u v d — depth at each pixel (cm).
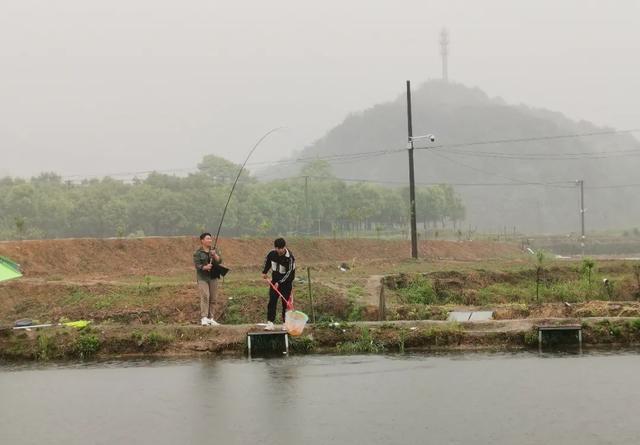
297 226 9375
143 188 8494
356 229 10975
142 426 866
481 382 1049
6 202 7294
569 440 784
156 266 3052
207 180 9800
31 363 1285
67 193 8275
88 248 2950
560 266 3020
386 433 816
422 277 2564
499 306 1797
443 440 789
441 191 12444
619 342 1334
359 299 1933
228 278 2403
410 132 3844
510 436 800
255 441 797
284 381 1078
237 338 1329
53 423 889
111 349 1338
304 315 1316
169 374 1148
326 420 870
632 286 2377
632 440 782
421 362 1198
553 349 1296
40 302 1906
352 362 1209
